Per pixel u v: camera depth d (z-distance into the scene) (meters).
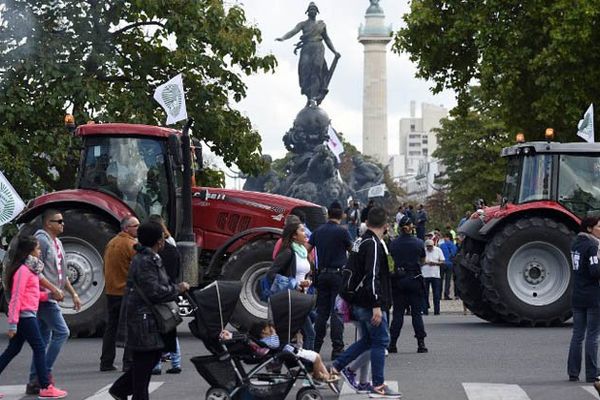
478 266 25.36
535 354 19.50
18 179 31.84
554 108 37.84
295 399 14.61
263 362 13.29
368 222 14.66
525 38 38.81
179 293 12.75
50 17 33.22
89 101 31.94
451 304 35.22
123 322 12.73
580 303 16.02
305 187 81.38
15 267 14.66
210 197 23.39
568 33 36.91
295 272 17.25
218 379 13.03
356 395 15.03
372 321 14.49
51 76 31.97
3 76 32.12
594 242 15.82
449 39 40.19
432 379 16.48
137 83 33.69
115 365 18.28
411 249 19.58
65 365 18.41
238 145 35.31
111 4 33.25
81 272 22.42
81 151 23.14
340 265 17.91
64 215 22.55
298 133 83.19
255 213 23.16
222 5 34.81
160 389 15.66
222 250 22.73
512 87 38.81
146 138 22.97
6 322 26.75
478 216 25.61
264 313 22.06
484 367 17.84
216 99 34.84
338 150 53.53
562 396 14.87
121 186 22.86
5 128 32.16
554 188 24.86
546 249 24.33
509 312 24.30
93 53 32.78
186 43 33.62
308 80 83.81
